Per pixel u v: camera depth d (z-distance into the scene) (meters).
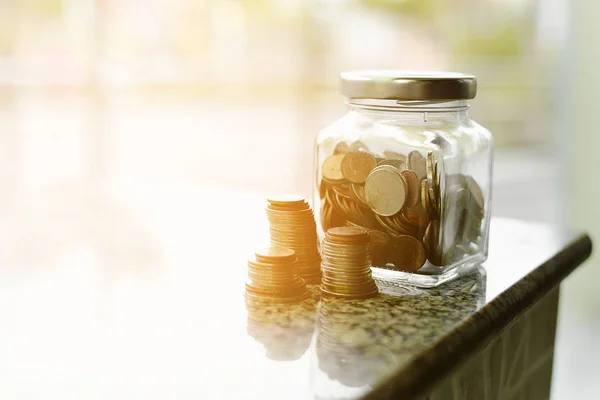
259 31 3.03
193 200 1.49
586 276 2.97
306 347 0.61
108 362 0.58
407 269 0.77
